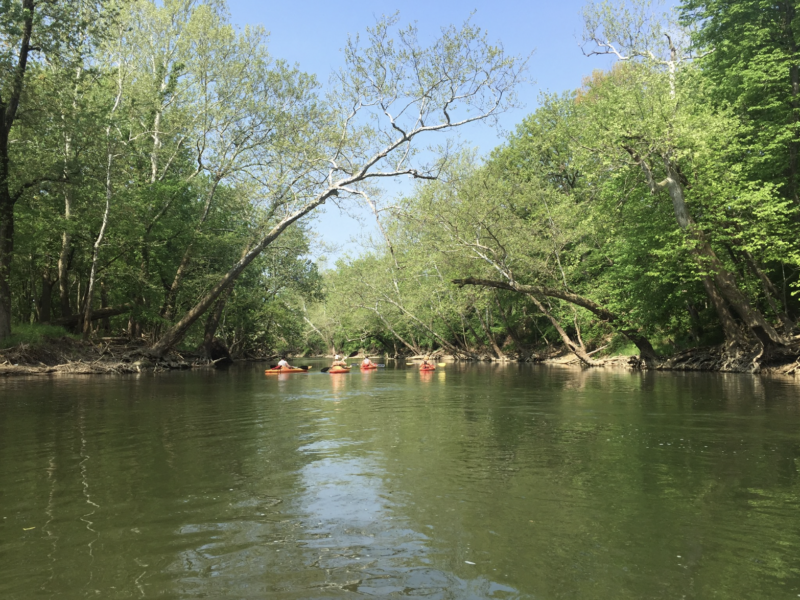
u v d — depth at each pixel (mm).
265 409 10516
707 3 23266
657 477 5051
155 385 17109
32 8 20750
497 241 25750
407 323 47562
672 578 2918
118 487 4754
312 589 2795
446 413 9766
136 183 28891
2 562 3146
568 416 9234
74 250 29656
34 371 21906
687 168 20375
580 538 3510
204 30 27219
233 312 40375
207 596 2725
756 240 18188
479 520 3855
